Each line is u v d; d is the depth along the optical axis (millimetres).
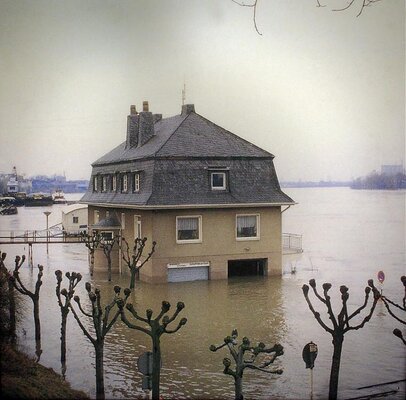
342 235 72625
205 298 33156
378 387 19062
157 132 44031
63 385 18078
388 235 71812
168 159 38656
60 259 52062
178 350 23000
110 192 45312
